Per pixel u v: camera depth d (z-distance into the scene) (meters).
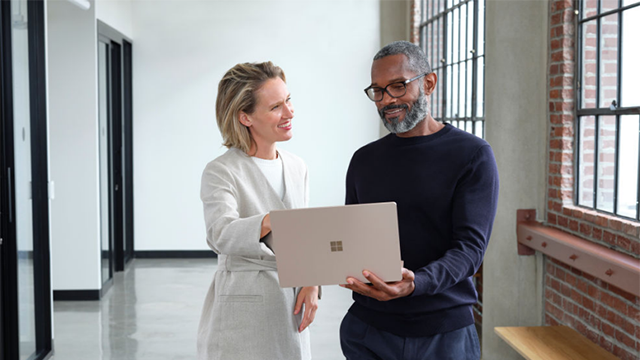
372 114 8.15
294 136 8.16
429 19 7.04
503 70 3.80
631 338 2.88
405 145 1.99
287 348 2.00
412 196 1.94
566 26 3.55
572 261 3.22
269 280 1.98
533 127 3.83
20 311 4.14
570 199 3.62
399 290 1.70
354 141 8.16
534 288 3.91
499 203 3.87
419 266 1.95
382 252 1.68
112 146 7.15
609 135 3.26
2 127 3.92
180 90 7.99
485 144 1.92
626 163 3.09
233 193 1.97
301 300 2.05
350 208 1.67
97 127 6.17
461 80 5.86
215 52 8.00
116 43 7.36
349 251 1.69
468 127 5.62
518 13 3.76
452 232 1.92
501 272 3.91
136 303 5.97
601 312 3.15
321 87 8.12
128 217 8.00
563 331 3.42
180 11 7.94
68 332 5.09
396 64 1.88
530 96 3.82
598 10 3.36
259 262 1.98
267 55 8.05
